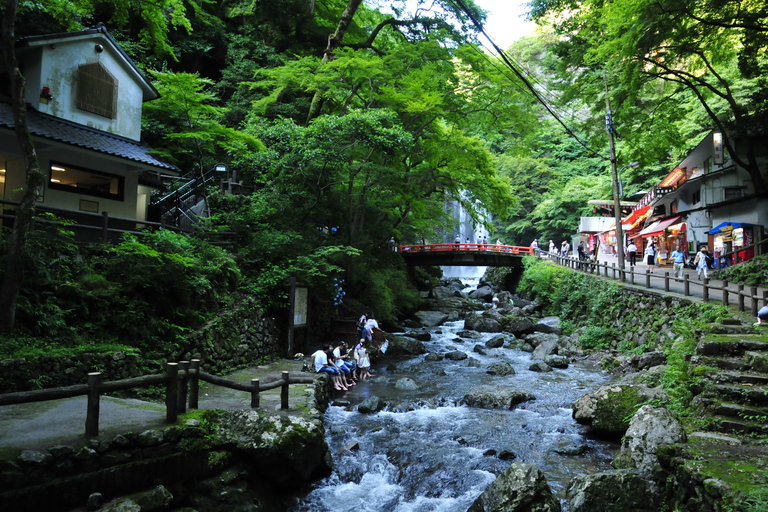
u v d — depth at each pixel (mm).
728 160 24984
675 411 7848
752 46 19453
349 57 20484
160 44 14719
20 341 7992
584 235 43250
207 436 6637
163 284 10938
